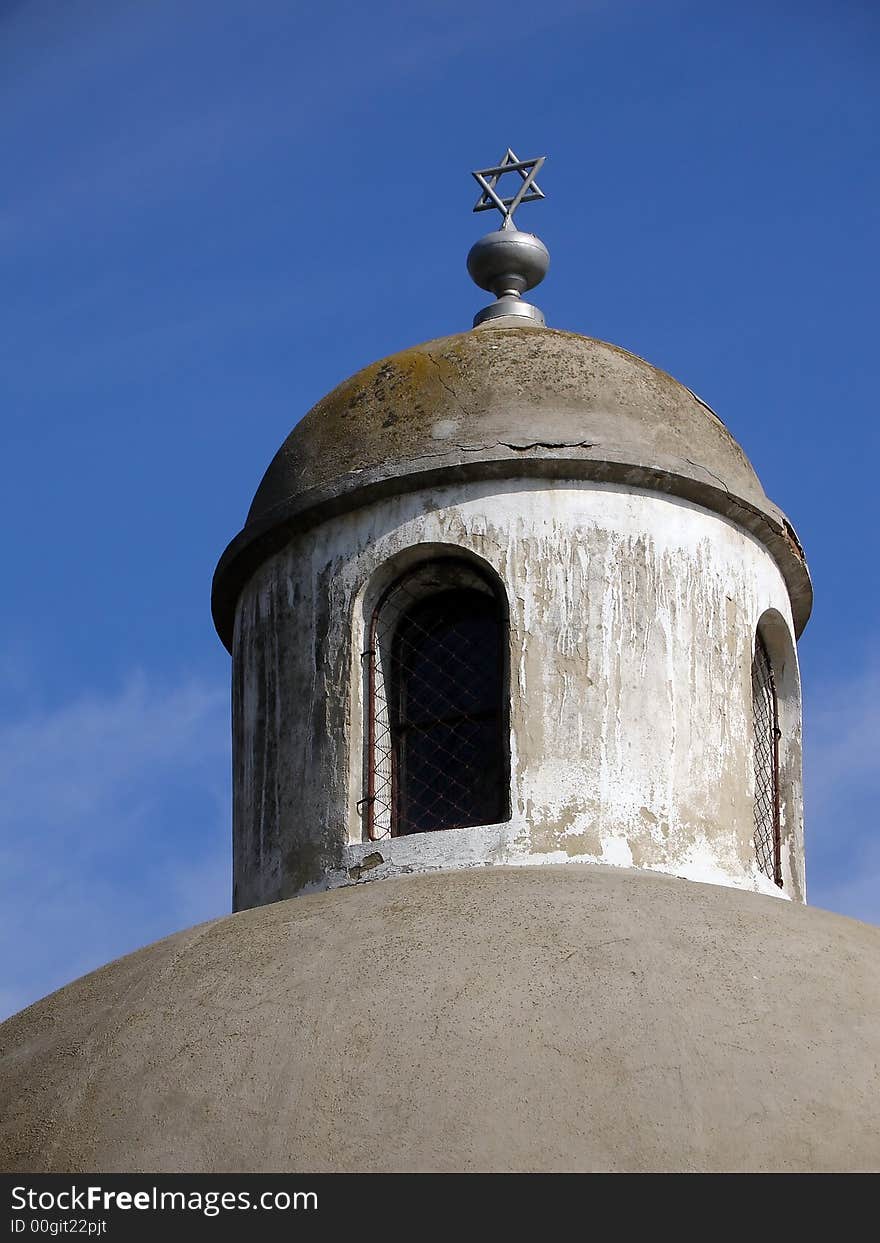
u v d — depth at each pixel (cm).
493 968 1673
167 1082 1642
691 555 2028
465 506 1997
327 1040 1631
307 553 2052
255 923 1827
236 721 2097
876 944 1791
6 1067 1747
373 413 2070
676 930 1725
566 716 1933
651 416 2061
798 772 2127
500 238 2266
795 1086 1575
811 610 2205
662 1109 1547
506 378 2059
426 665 2005
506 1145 1526
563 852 1888
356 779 1961
